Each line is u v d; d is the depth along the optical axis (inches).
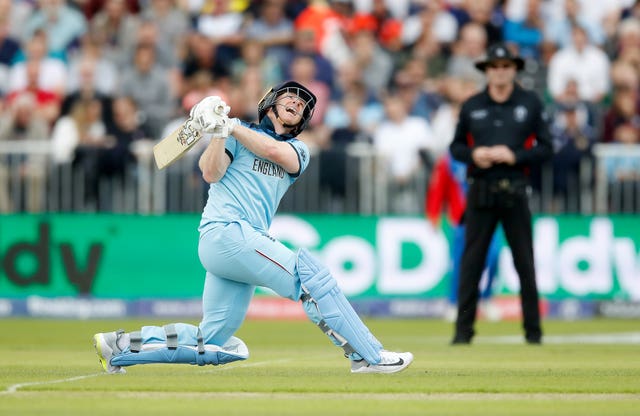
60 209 2240.4
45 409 771.4
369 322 2188.7
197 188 2242.9
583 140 2305.6
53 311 2233.0
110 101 2342.5
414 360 1267.2
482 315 2310.5
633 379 1015.6
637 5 2787.9
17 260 2234.3
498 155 1520.7
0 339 1689.2
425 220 2278.5
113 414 747.4
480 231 1566.2
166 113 2476.6
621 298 2301.9
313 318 986.1
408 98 2454.5
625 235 2298.2
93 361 1237.1
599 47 2748.5
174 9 2664.9
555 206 2290.8
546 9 2726.4
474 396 872.3
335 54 2701.8
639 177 2295.8
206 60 2578.7
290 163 986.7
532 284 1577.3
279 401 829.8
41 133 2356.1
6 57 2652.6
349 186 2258.9
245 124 1016.2
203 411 764.0
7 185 2229.3
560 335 1871.3
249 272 964.0
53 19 2642.7
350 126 2378.2
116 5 2650.1
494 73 1547.7
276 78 2610.7
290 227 2246.6
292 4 2738.7
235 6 2723.9
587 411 777.6
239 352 1002.7
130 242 2246.6
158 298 2256.4
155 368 1087.6
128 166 2241.6
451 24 2709.2
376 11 2748.5
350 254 2263.8
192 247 2252.7
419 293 2281.0
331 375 1030.4
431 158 2276.1
